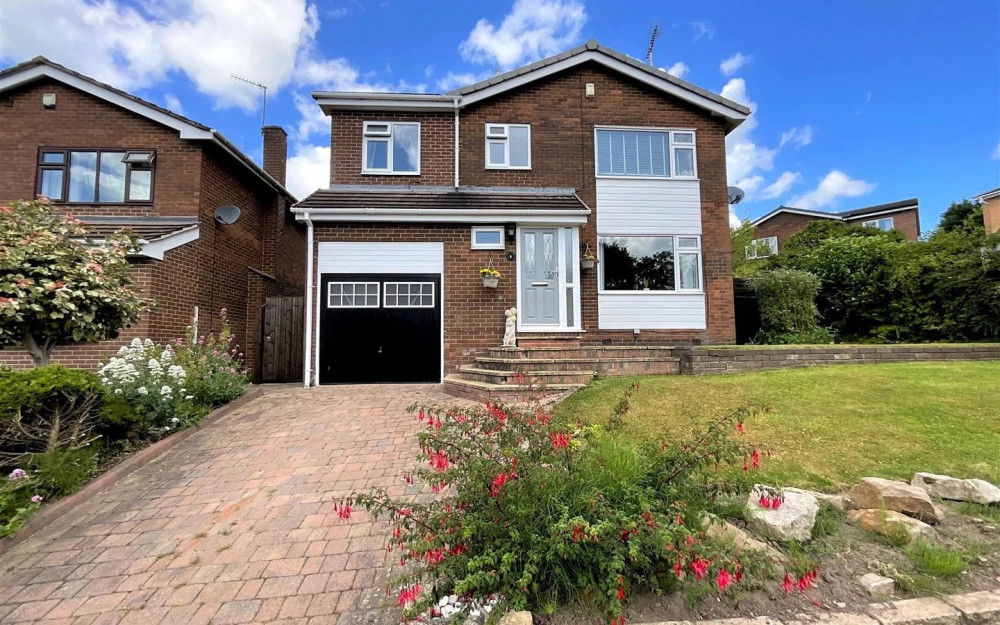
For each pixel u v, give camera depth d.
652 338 11.04
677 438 4.77
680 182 11.48
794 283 11.69
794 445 4.41
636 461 3.06
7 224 5.50
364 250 9.96
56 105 10.07
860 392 5.75
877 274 11.84
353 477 4.51
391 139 11.15
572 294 10.43
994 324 9.92
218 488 4.36
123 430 5.32
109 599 2.81
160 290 8.84
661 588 2.51
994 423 4.69
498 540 2.49
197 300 10.01
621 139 11.53
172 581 2.96
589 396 6.39
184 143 10.23
